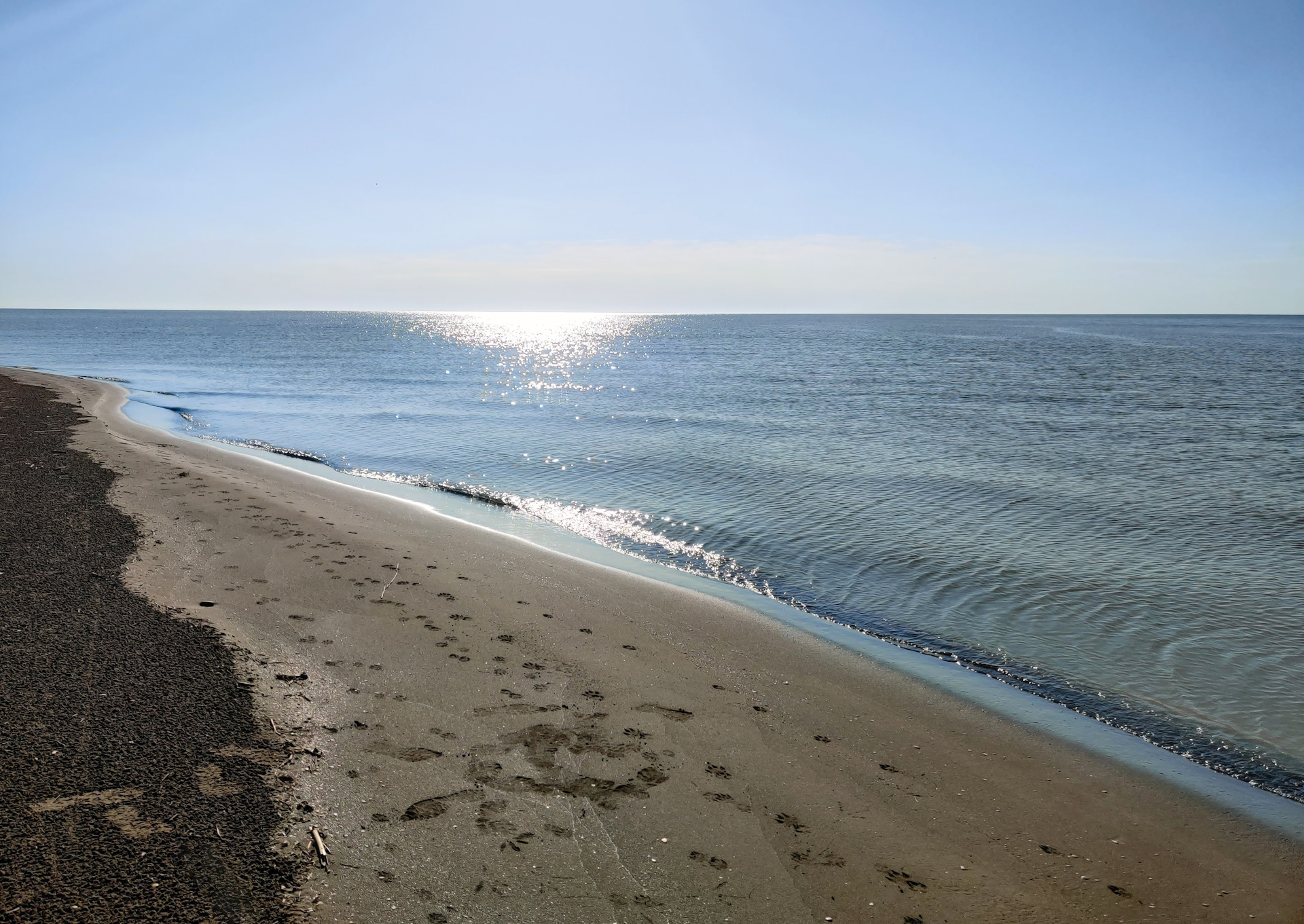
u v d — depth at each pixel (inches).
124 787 181.9
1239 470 702.5
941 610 375.9
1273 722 273.4
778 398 1341.0
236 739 209.6
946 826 203.6
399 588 360.5
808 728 253.9
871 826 199.8
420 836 175.8
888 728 258.2
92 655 255.3
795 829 194.7
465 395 1423.5
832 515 546.0
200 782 187.2
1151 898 179.6
